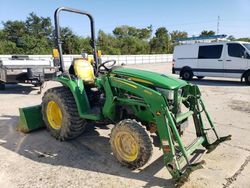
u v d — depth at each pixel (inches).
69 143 187.9
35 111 209.6
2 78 379.6
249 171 149.3
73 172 147.3
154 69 877.2
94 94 189.2
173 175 129.6
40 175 143.8
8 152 173.3
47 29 1884.8
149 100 140.6
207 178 141.4
